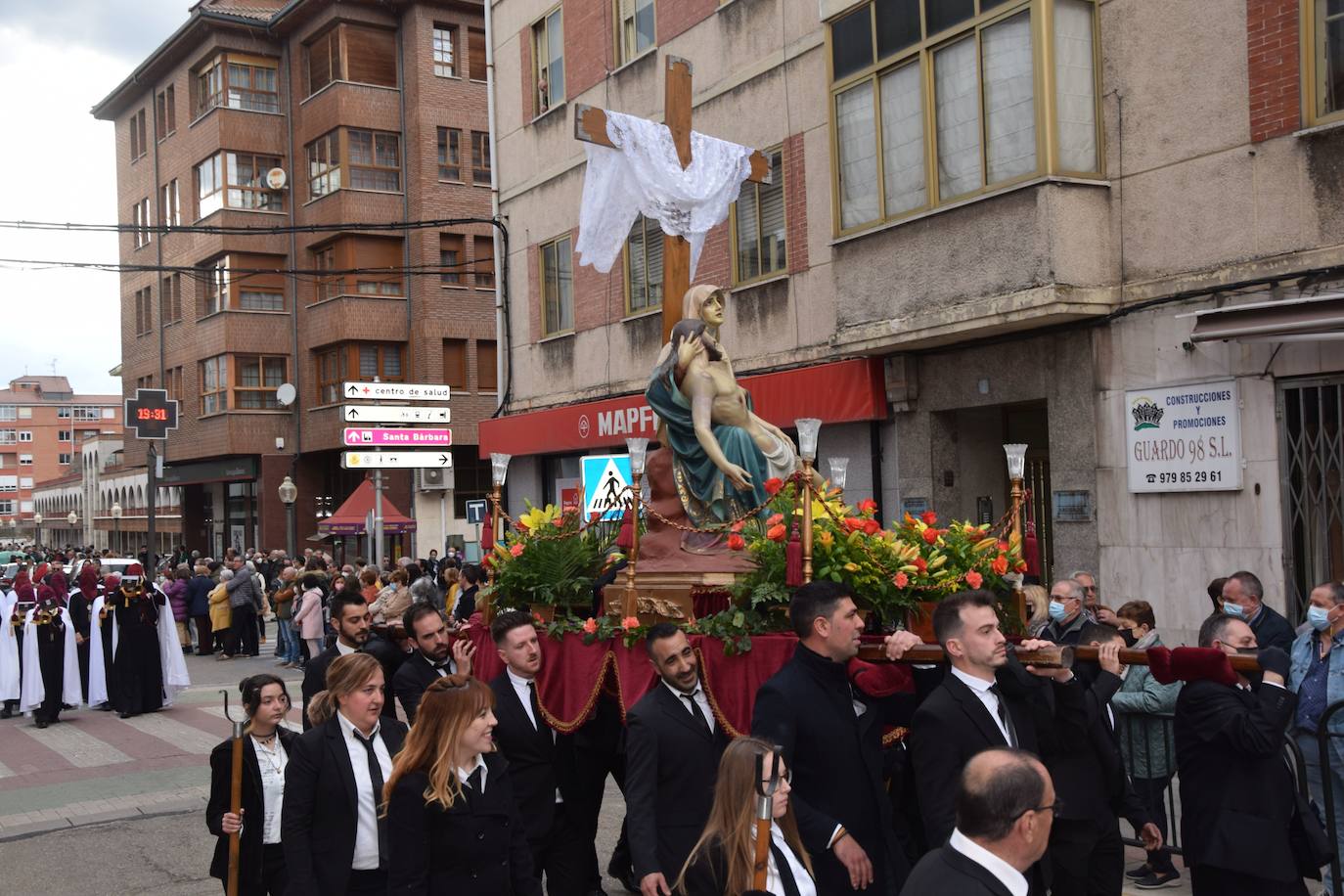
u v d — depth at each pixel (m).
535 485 21.08
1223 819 5.11
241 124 35.06
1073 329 12.02
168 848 9.05
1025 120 11.73
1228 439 10.66
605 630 6.32
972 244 12.24
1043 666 4.85
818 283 15.06
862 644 5.54
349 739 5.13
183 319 38.03
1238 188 10.63
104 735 14.51
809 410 14.92
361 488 26.52
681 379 7.04
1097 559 11.86
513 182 21.45
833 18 13.94
